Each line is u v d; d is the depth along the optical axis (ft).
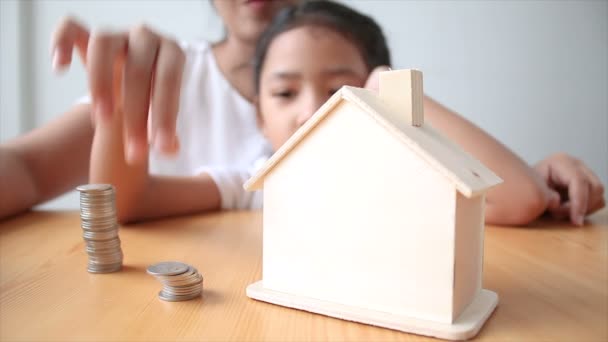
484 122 4.54
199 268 1.50
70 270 1.48
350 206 1.16
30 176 2.55
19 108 4.54
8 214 2.24
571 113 4.48
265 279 1.27
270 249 1.26
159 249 1.72
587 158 4.51
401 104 1.19
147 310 1.16
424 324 1.05
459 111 4.54
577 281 1.41
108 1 4.54
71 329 1.05
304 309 1.18
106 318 1.11
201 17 4.58
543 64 4.44
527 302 1.25
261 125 3.49
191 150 3.90
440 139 1.21
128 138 1.73
